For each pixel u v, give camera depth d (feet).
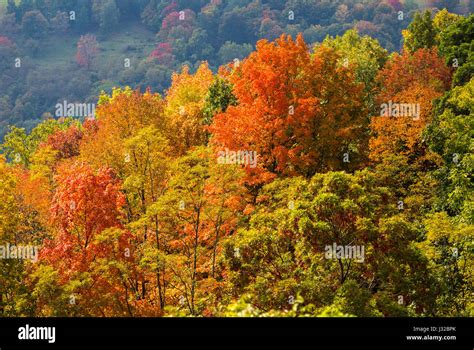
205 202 129.80
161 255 122.72
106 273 121.90
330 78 168.66
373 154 167.32
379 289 108.68
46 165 189.06
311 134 159.02
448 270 115.03
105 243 127.34
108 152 174.09
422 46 308.19
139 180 143.54
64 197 133.39
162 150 162.20
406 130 173.27
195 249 126.52
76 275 120.78
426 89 203.72
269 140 154.51
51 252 128.98
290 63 161.79
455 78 213.05
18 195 154.10
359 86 170.91
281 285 102.94
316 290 102.32
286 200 127.24
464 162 143.84
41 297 115.96
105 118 192.34
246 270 112.98
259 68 159.84
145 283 140.77
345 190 108.88
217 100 219.20
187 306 119.55
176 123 208.33
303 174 159.53
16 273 122.11
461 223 122.21
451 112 177.37
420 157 169.37
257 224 118.62
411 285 104.53
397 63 249.96
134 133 183.11
